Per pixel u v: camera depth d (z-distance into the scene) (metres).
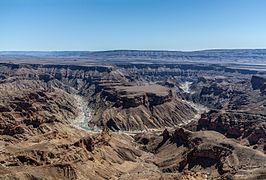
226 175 184.25
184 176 189.88
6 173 171.50
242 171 185.12
